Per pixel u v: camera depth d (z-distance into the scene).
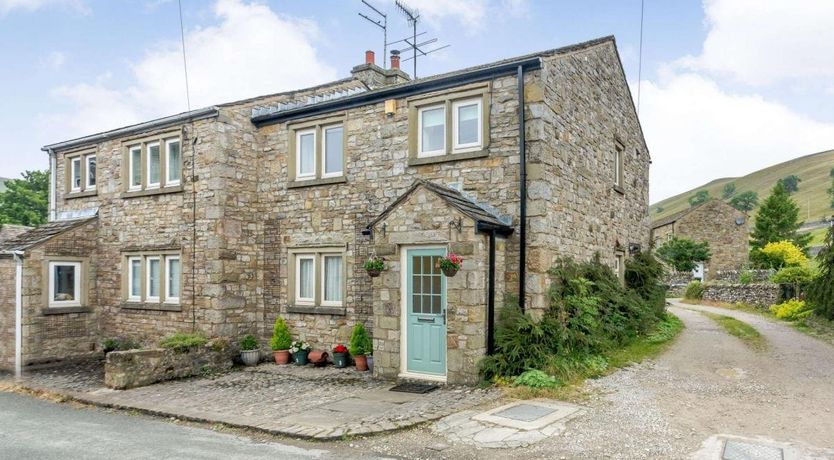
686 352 11.55
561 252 10.44
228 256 12.49
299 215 12.69
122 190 14.50
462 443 6.18
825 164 139.75
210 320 12.31
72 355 14.24
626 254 15.13
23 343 13.25
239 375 11.30
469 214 8.98
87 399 9.39
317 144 12.57
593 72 12.74
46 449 6.57
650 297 14.88
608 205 13.67
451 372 9.12
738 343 12.77
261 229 13.23
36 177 30.38
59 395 9.86
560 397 7.89
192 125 12.95
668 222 40.28
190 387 10.20
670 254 36.28
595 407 7.40
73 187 16.28
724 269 38.09
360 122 11.92
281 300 12.83
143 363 10.52
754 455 5.59
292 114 12.83
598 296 10.98
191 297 12.75
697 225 39.59
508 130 10.02
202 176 12.69
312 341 12.32
